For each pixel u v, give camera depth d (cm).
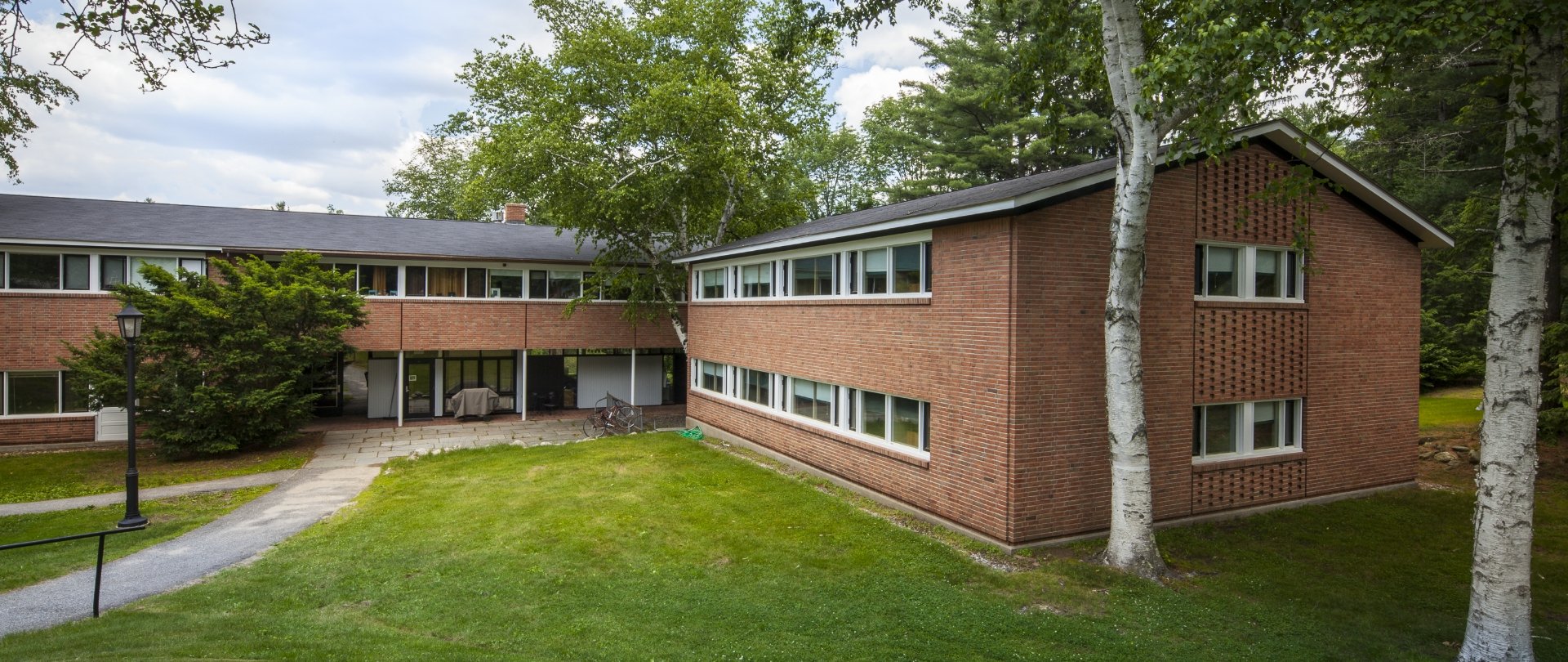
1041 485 1056
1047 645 748
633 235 2416
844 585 917
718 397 2048
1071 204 1068
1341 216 1334
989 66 3297
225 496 1465
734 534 1138
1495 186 1864
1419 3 664
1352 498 1359
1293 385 1286
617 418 2219
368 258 2295
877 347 1332
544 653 708
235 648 686
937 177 3488
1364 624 823
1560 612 873
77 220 2116
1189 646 751
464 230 2720
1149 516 975
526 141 2083
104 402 1773
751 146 2289
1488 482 712
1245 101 779
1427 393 2714
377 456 1873
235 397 1805
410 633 761
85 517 1309
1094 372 1093
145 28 736
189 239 2097
